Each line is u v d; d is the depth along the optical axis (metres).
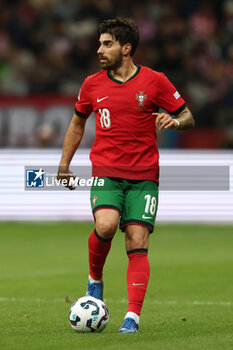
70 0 78.25
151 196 20.31
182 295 29.19
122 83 20.44
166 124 19.70
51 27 77.19
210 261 39.19
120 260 39.44
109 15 77.31
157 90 20.53
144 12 77.38
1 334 19.86
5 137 64.69
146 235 20.16
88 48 74.69
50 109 64.81
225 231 52.81
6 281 32.78
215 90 72.69
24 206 56.56
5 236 49.69
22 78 72.00
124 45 20.34
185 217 56.72
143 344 17.94
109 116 20.45
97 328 19.80
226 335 19.80
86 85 20.86
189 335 19.73
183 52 74.94
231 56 77.00
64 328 21.11
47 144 61.44
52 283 32.25
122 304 27.08
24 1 78.38
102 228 19.70
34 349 17.42
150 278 33.72
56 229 53.16
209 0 79.38
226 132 67.94
